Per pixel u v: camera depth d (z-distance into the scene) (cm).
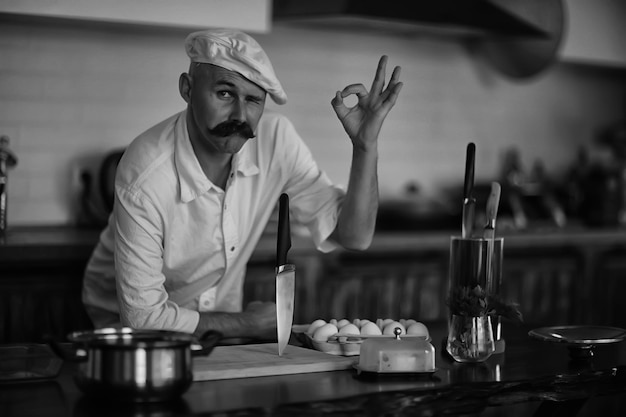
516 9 525
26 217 469
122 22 426
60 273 403
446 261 504
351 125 277
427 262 498
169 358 190
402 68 575
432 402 209
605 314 552
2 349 227
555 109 638
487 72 606
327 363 227
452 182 595
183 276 302
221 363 223
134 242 272
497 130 614
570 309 541
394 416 205
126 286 271
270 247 441
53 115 473
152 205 275
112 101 486
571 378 228
